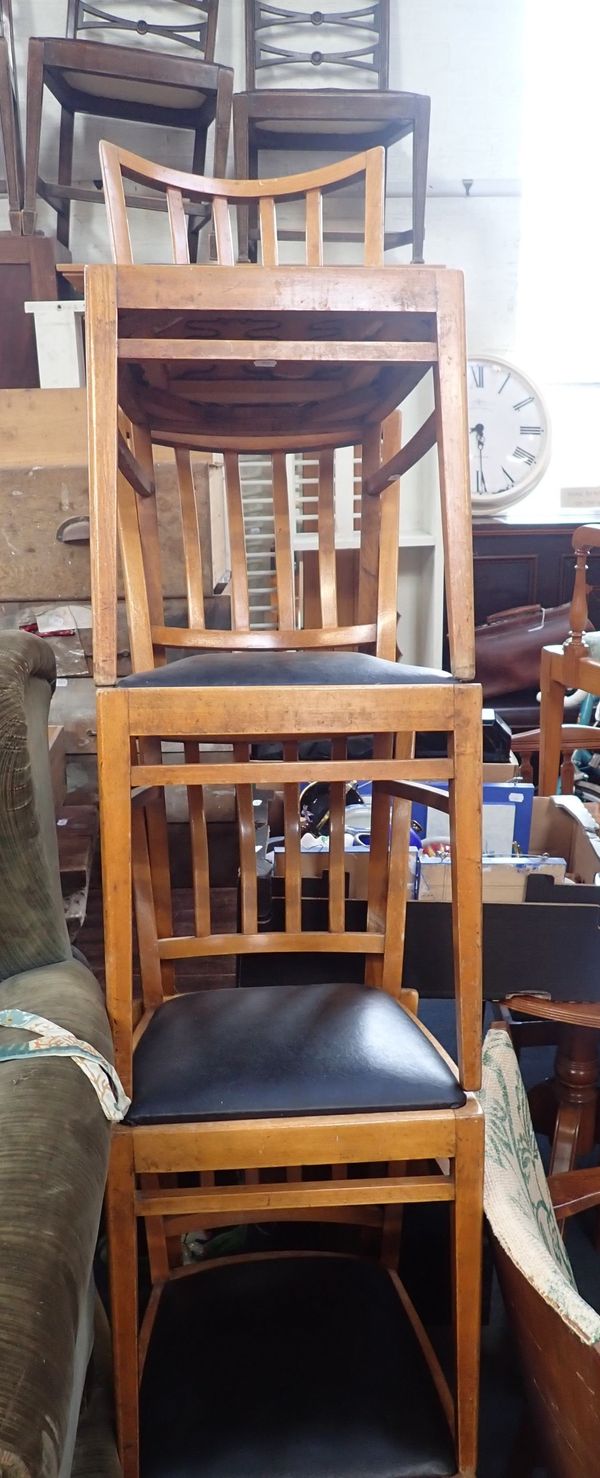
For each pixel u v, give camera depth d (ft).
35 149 8.79
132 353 2.76
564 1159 4.78
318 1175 4.34
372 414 3.78
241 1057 3.25
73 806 4.96
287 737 3.74
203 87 8.78
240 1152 3.02
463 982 3.12
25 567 4.95
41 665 3.14
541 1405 2.74
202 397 3.48
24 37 10.14
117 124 10.39
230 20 10.38
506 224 11.44
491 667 10.30
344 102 9.00
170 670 3.09
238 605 4.08
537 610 10.43
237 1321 3.72
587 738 7.89
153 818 3.89
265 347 2.77
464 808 3.02
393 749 3.85
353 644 3.98
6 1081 2.26
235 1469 3.15
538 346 12.19
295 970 4.41
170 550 4.92
